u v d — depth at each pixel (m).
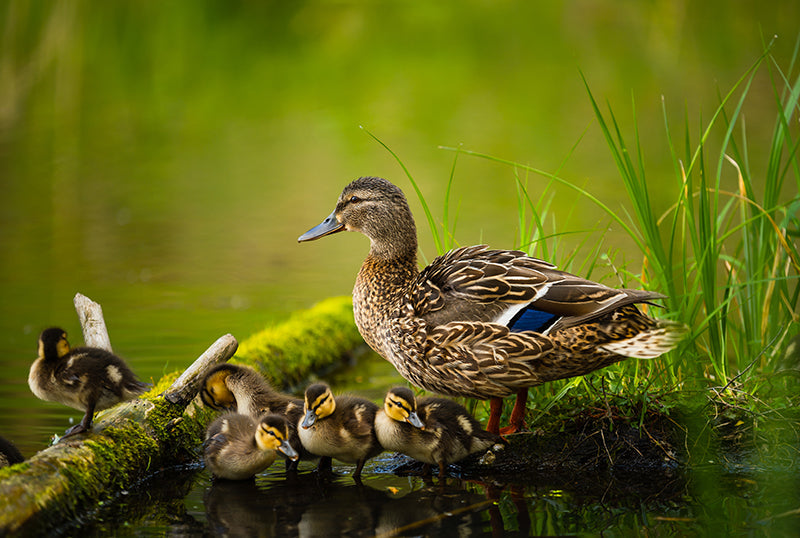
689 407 8.60
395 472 8.51
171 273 17.73
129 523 7.22
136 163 29.17
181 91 40.44
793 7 40.19
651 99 35.22
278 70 43.97
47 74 37.12
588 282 7.93
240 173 28.14
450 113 35.91
